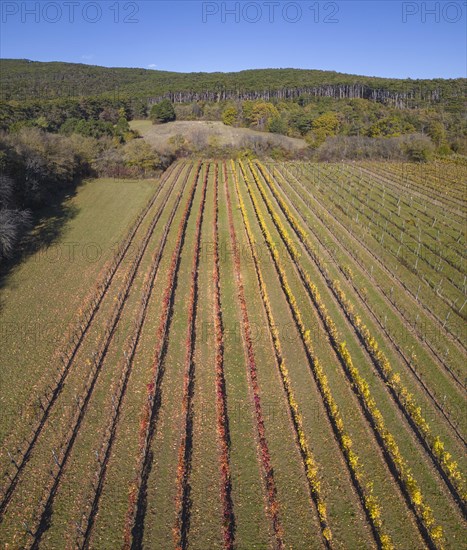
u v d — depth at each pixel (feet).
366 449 79.36
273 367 98.94
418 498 67.26
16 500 69.15
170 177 263.08
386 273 142.41
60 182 228.43
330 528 66.33
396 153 331.16
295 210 204.44
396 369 99.04
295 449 79.15
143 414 84.89
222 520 67.10
